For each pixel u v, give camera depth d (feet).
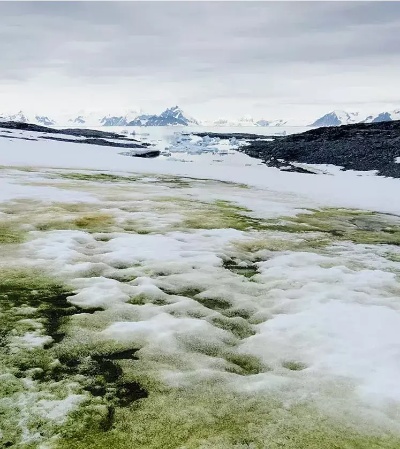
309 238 46.88
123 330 23.75
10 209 52.47
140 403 17.70
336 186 88.28
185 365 20.67
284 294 30.01
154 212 55.88
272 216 57.52
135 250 38.63
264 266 36.52
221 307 27.81
